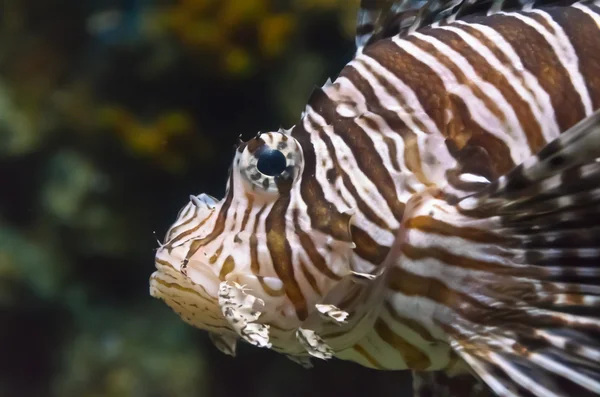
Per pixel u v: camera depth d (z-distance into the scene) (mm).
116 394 1387
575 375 483
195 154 1452
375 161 495
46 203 1520
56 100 1529
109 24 1487
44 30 1629
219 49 1360
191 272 493
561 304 486
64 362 1488
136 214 1515
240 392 1462
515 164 495
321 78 1181
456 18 523
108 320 1500
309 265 491
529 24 505
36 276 1493
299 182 497
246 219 497
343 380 1384
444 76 501
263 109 1428
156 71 1406
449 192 492
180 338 1472
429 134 497
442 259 489
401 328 500
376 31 535
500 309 489
